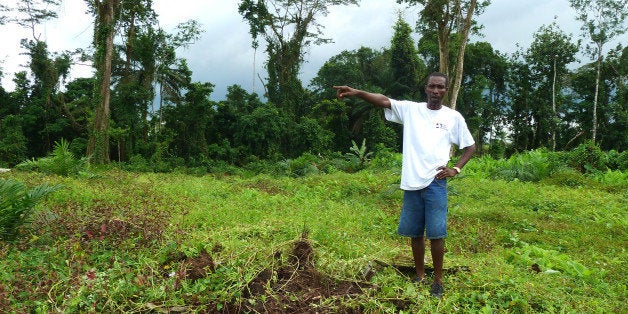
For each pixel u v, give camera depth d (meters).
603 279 5.19
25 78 37.31
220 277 3.99
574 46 41.84
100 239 4.95
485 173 17.22
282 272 4.26
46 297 3.63
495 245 6.57
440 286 4.10
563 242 6.92
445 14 26.73
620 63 42.25
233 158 34.00
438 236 4.07
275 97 39.72
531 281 4.48
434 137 4.16
